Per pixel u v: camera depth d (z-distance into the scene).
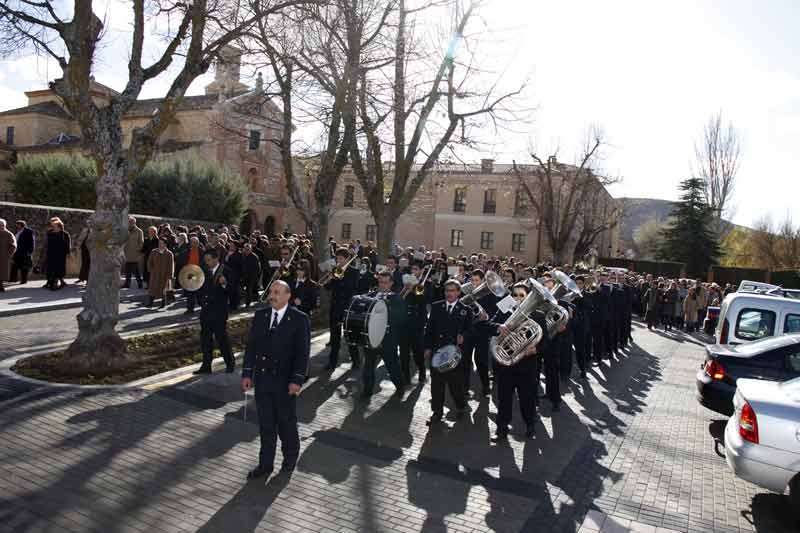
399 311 8.47
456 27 15.27
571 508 5.27
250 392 7.86
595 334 12.71
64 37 8.20
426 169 16.20
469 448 6.66
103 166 8.38
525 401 7.21
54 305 12.95
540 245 48.94
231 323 13.05
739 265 50.88
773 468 5.25
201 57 9.09
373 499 5.12
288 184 15.15
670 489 5.90
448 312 7.77
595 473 6.20
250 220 43.12
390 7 13.67
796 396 5.55
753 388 5.86
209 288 8.54
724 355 7.89
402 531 4.59
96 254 8.39
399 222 54.41
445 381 7.53
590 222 44.62
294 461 5.53
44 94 44.50
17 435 5.80
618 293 14.39
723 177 53.28
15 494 4.66
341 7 11.84
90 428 6.14
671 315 22.92
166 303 14.73
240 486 5.15
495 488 5.58
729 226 54.69
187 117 39.41
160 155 33.06
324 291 14.93
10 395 6.95
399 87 14.99
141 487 4.97
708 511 5.43
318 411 7.57
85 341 8.30
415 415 7.73
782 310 9.57
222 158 39.06
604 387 10.66
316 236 15.10
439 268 15.70
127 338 10.13
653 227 71.06
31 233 16.12
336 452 6.16
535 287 6.89
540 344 7.15
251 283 15.59
